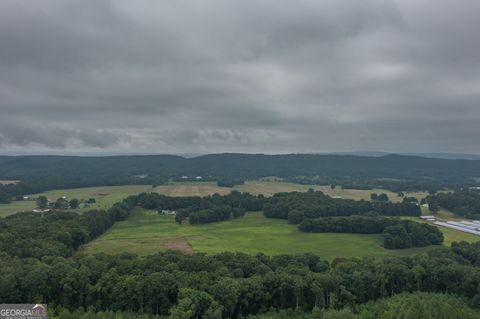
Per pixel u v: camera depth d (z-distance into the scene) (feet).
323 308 344.28
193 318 306.76
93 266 362.53
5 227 507.30
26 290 323.78
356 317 323.78
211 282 339.77
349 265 408.87
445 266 402.11
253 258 415.03
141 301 325.21
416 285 394.32
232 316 334.44
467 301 377.71
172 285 332.80
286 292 350.84
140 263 376.07
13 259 376.48
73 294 327.88
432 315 333.01
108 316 306.76
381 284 377.50
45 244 442.09
